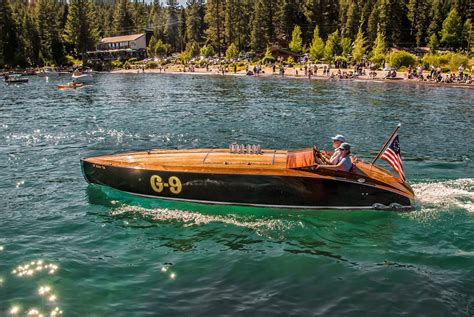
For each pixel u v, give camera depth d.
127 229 11.01
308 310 7.72
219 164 12.09
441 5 116.19
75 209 12.25
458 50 102.12
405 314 7.61
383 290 8.34
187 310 7.70
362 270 9.06
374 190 11.65
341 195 11.70
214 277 8.80
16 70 98.94
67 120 26.94
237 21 115.44
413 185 13.85
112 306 7.81
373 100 35.75
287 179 11.61
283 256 9.65
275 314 7.59
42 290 8.27
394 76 56.50
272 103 34.31
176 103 35.06
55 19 117.19
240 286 8.47
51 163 16.97
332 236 10.62
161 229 11.00
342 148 11.52
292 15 112.50
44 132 23.17
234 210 12.10
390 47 104.31
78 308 7.74
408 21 120.38
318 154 12.18
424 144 20.11
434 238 10.47
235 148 12.90
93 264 9.26
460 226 11.02
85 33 112.19
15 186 14.19
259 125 24.83
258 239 10.48
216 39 119.62
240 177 11.75
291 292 8.27
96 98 39.72
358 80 56.53
